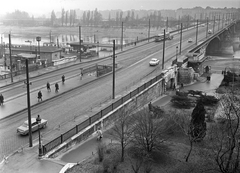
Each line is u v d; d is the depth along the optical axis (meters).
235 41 180.25
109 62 74.19
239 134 33.56
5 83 51.53
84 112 38.50
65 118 36.50
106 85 52.53
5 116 36.72
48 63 67.06
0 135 31.80
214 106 47.12
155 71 62.62
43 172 24.44
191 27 178.50
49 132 32.00
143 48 96.56
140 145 29.97
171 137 33.91
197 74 71.94
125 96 42.25
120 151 29.42
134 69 65.56
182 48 93.62
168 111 41.88
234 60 112.19
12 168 24.89
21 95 45.53
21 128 31.83
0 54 86.88
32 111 39.28
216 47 146.50
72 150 29.62
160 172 26.83
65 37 198.00
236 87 58.62
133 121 34.69
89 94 47.06
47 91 48.00
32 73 59.75
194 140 31.95
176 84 64.81
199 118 33.19
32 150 28.00
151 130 29.47
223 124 37.00
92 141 31.94
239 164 28.86
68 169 25.22
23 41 165.25
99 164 26.61
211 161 29.23
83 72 61.06
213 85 65.94
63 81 53.44
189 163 28.70
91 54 83.06
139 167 25.58
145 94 47.75
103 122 35.56
